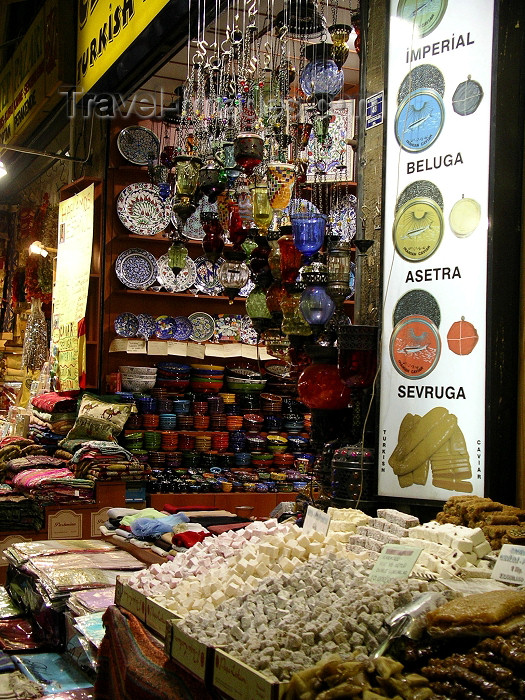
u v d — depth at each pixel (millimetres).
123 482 5297
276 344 3293
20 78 6707
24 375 8227
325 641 1682
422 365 2689
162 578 2426
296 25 3295
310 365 3088
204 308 6691
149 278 6332
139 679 1990
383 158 2840
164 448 6059
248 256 3234
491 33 2578
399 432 2732
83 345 5953
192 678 1850
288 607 1924
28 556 3389
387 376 2777
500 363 2529
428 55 2725
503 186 2553
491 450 2510
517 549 1931
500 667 1447
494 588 1849
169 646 1959
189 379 6332
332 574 2080
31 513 5059
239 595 2125
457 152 2633
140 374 6055
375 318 3010
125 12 4496
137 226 6258
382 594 1807
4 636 3145
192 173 3209
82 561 3229
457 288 2619
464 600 1635
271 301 3090
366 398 2912
